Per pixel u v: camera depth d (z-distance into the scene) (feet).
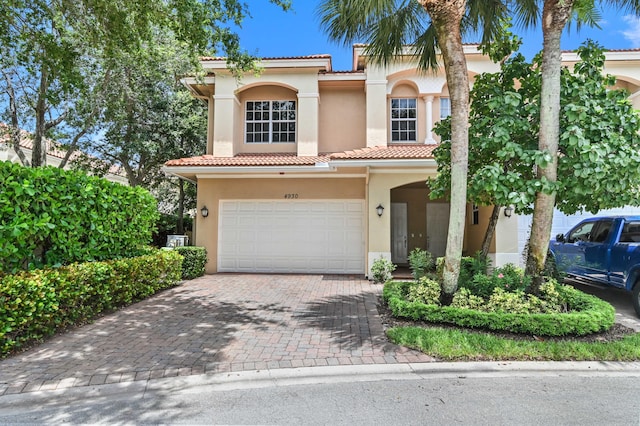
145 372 15.81
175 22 29.17
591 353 17.28
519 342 18.19
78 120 51.67
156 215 35.42
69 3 28.68
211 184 45.01
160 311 25.86
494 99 22.67
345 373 15.99
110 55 31.32
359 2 23.27
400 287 27.68
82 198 24.81
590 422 12.03
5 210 19.08
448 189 26.71
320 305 27.94
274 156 46.50
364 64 47.11
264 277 41.19
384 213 40.01
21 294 17.90
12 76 46.16
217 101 46.93
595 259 29.30
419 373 16.05
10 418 12.49
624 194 21.57
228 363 16.84
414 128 48.06
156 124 60.85
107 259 27.76
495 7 26.43
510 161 24.45
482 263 27.32
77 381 14.94
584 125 21.21
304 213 44.70
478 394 14.06
